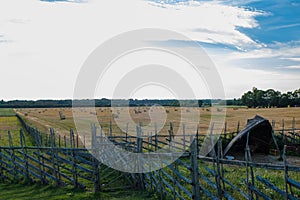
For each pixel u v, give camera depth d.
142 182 12.12
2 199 11.87
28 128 32.78
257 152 19.36
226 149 18.84
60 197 11.58
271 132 18.92
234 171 13.00
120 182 13.09
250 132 18.70
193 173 8.57
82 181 13.59
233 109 68.56
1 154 15.05
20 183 14.07
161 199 10.26
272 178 11.37
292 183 5.82
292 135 23.38
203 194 9.02
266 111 61.88
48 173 14.33
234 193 9.30
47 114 70.62
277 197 8.87
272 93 80.75
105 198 11.21
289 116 50.66
